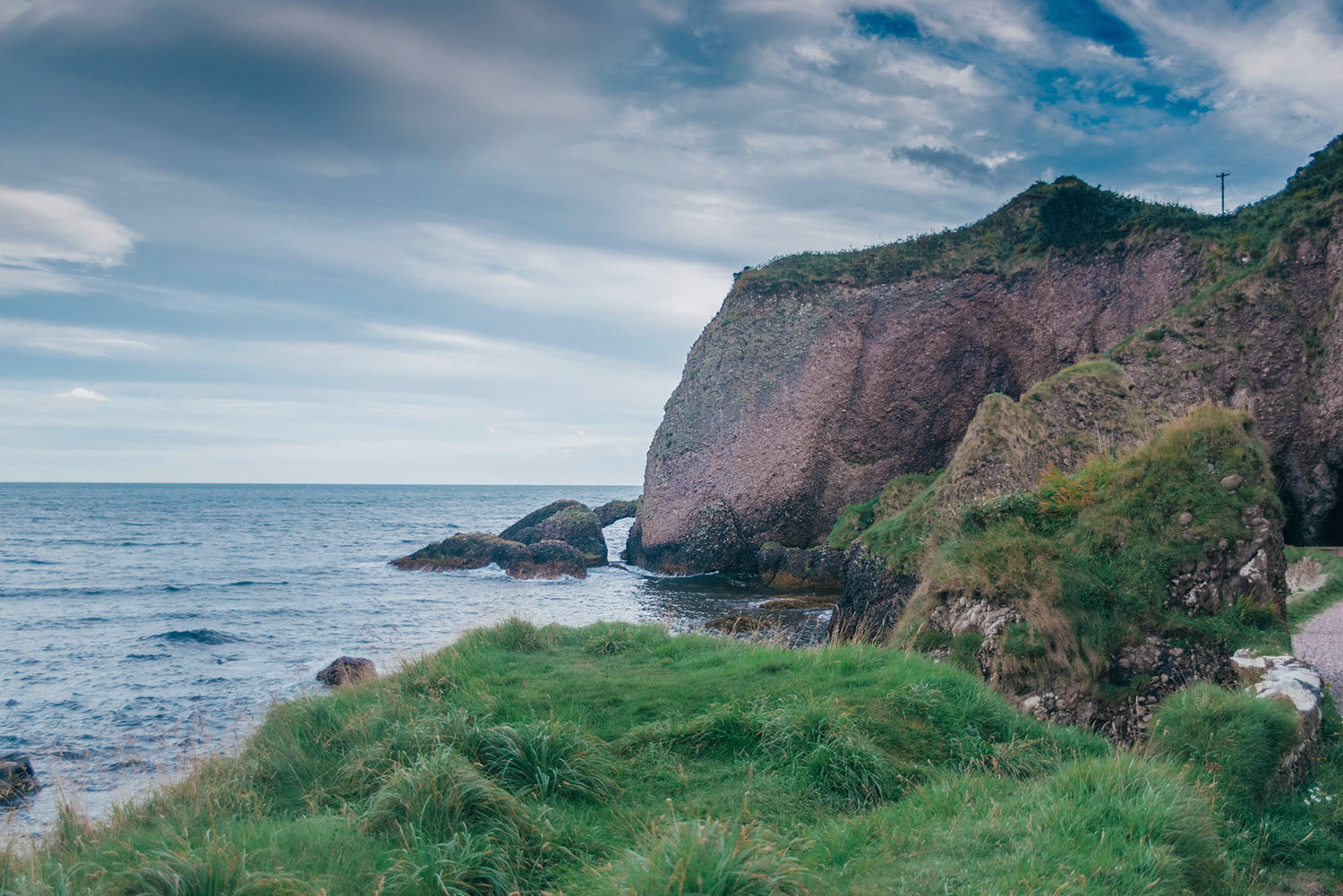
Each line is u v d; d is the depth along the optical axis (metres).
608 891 4.54
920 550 18.89
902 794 6.82
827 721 7.55
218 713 17.05
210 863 4.70
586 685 9.43
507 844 5.58
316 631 26.55
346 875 5.04
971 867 5.06
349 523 96.31
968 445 20.25
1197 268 32.34
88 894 4.52
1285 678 8.60
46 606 32.47
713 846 4.56
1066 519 12.24
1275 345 27.59
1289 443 27.33
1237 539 10.80
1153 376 28.25
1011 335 38.44
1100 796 6.09
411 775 6.15
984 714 8.54
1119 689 10.25
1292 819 7.01
